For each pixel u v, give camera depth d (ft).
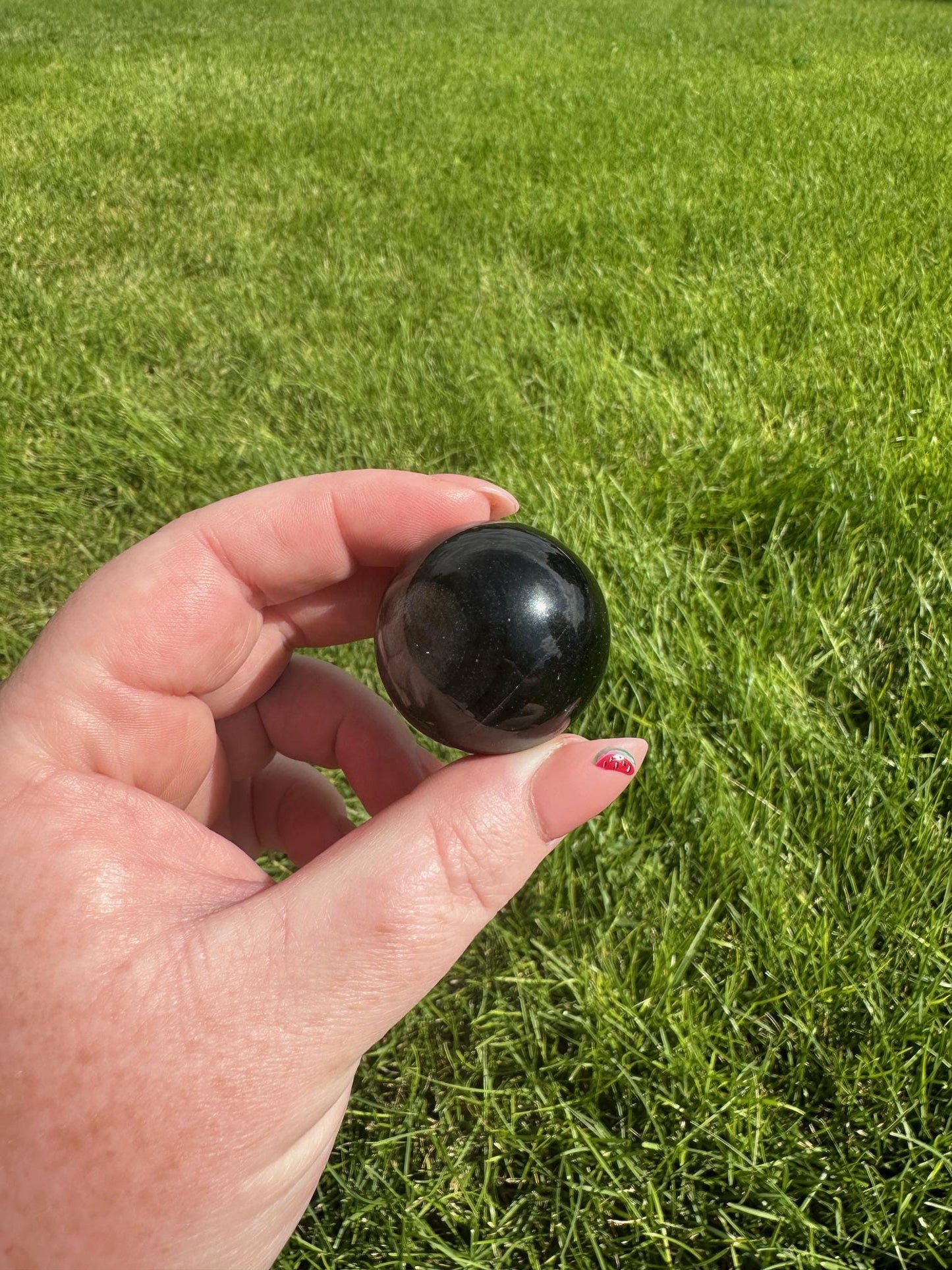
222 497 1.19
